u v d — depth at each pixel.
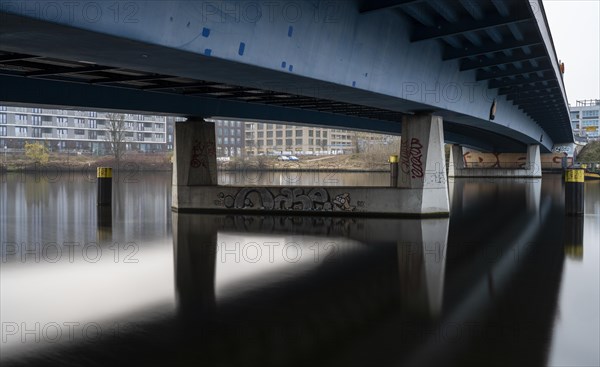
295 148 159.50
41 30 9.92
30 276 14.00
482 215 30.53
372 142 140.50
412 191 27.89
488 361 8.23
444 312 10.93
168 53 12.15
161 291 12.52
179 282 13.45
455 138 63.88
